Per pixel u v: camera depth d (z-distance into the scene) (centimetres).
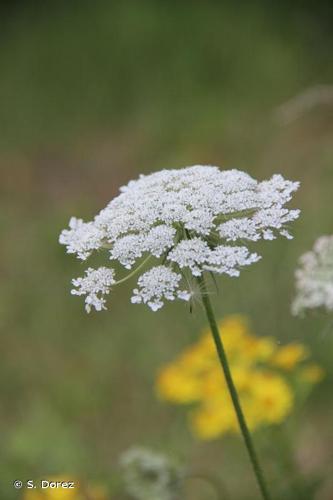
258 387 549
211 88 1598
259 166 1285
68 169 1462
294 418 602
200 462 705
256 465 372
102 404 817
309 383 572
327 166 1172
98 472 642
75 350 920
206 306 357
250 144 1367
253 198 359
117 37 1767
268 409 539
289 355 565
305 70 1591
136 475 502
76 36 1809
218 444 715
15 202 1355
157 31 1759
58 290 1037
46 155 1522
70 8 1919
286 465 553
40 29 1877
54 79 1717
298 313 432
